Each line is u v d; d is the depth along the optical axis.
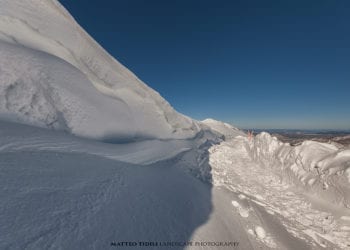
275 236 5.12
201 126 36.84
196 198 6.04
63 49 14.96
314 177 7.96
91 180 4.38
